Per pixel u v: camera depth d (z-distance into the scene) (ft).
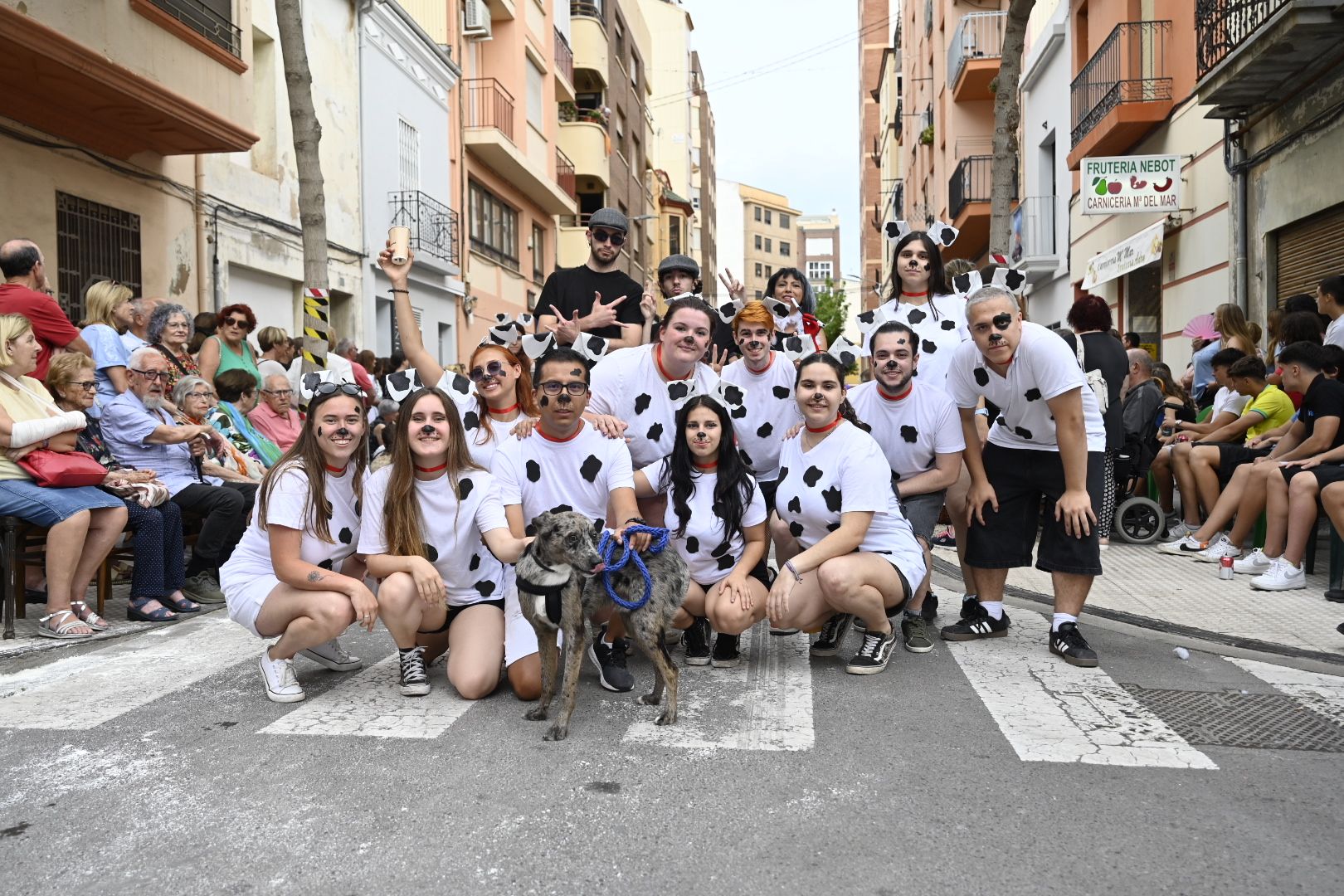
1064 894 8.89
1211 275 41.86
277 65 47.34
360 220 56.24
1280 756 12.29
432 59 66.54
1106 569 25.49
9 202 31.48
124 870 9.39
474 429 17.11
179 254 39.93
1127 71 48.08
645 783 11.48
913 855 9.63
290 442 28.04
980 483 18.11
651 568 13.76
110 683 15.62
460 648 15.01
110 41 31.91
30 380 19.36
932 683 15.58
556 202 92.68
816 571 15.83
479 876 9.25
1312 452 23.24
